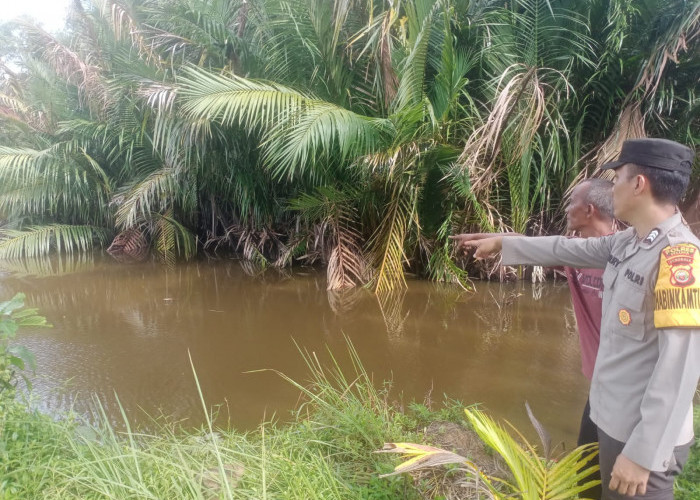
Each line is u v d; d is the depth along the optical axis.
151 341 4.32
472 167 5.20
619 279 1.46
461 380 3.47
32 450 2.08
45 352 4.05
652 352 1.38
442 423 2.77
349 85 6.09
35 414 2.40
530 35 5.54
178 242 8.75
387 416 2.76
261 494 1.89
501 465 2.34
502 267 6.12
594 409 1.57
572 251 1.75
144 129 7.54
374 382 3.46
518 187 5.73
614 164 1.48
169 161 7.74
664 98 5.44
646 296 1.37
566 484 1.58
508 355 3.92
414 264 6.69
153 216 8.90
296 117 5.20
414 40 5.27
